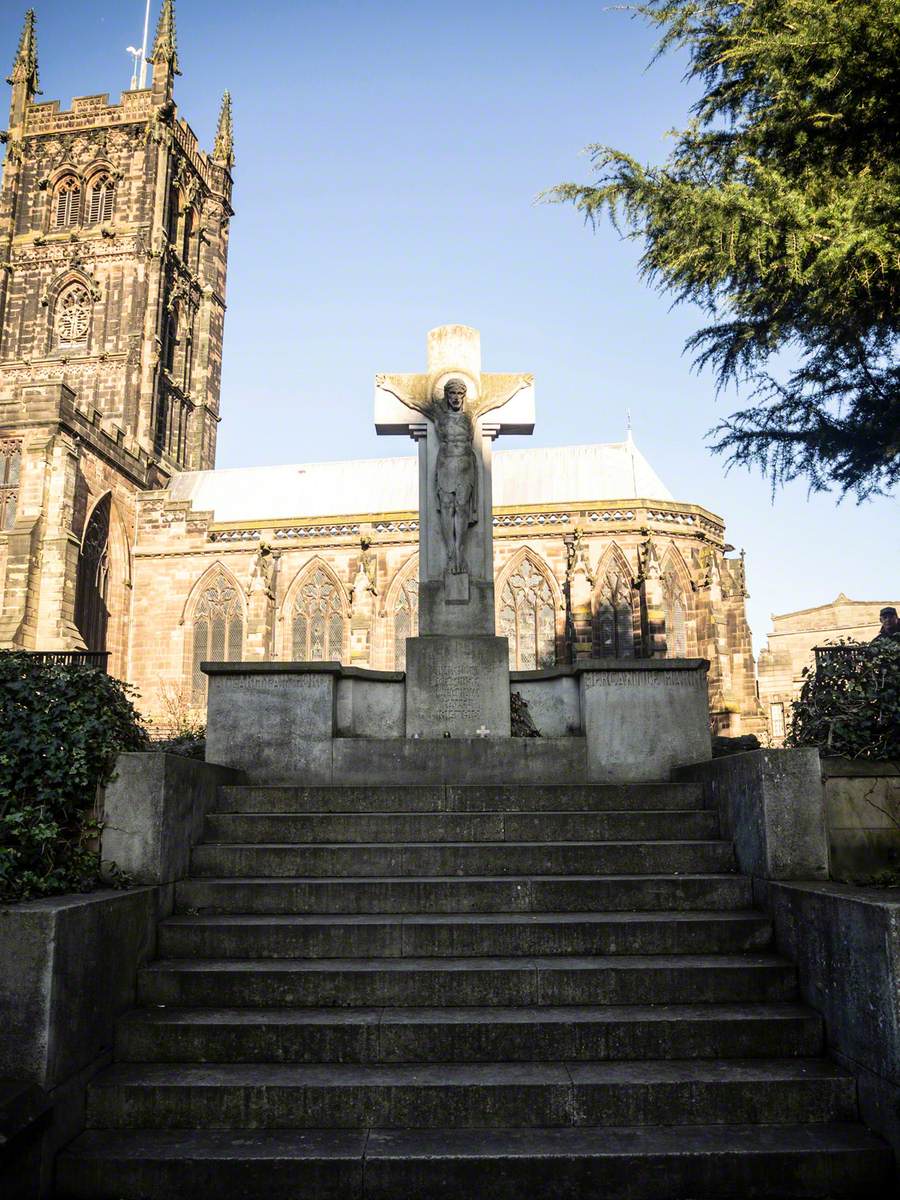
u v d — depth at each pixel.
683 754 11.22
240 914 7.79
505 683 12.14
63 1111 5.57
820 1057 6.32
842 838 7.74
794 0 14.03
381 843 8.84
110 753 7.67
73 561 46.50
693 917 7.48
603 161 15.32
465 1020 6.41
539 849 8.41
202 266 72.50
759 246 13.69
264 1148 5.52
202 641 54.84
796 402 15.47
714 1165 5.39
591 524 52.56
